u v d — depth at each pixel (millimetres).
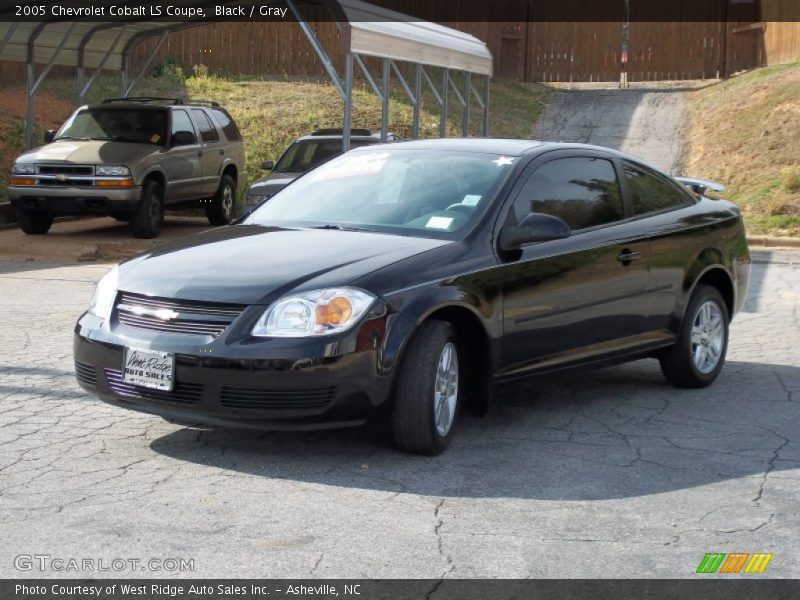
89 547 4562
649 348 7414
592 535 4824
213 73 29281
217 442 6168
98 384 5926
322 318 5566
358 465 5789
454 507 5164
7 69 25578
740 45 31531
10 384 7469
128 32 20562
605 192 7309
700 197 8375
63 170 16141
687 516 5105
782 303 11844
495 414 7008
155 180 16938
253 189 15656
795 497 5414
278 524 4875
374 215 6715
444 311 6043
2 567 4336
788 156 21672
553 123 27312
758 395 7684
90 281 12648
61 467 5656
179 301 5727
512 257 6418
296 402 5531
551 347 6676
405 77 30000
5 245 15812
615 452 6172
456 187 6746
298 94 27125
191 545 4605
